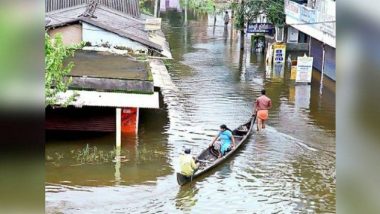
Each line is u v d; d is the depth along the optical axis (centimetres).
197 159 1528
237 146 1670
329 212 1230
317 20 2698
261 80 2811
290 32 3678
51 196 1273
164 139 1788
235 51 3734
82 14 2288
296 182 1428
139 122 1983
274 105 2292
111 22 2388
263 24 3328
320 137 1855
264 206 1259
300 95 2486
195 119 2055
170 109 2197
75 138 1755
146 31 2488
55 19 2252
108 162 1546
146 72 1866
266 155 1648
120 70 1867
